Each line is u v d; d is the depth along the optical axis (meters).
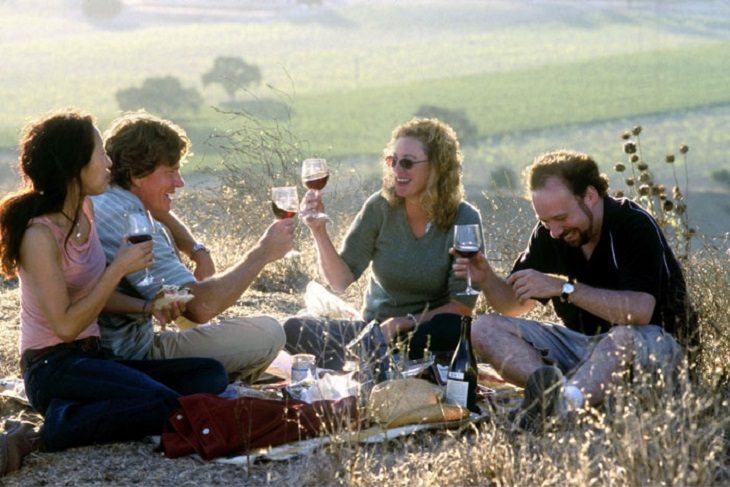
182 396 5.33
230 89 67.69
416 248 6.65
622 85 73.44
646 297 5.60
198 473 4.91
